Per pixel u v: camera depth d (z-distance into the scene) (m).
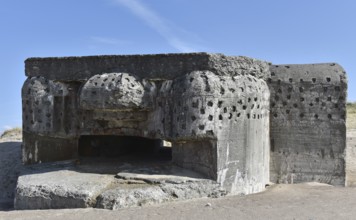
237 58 6.46
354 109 21.20
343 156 7.12
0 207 6.64
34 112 7.10
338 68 7.23
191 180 5.95
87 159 7.74
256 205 5.25
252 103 6.53
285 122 7.34
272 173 7.41
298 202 5.38
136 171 6.36
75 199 5.52
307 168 7.26
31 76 7.24
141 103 6.40
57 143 7.40
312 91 7.22
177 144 6.59
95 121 7.02
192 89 6.07
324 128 7.18
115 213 4.98
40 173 6.63
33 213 5.29
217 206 5.24
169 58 6.40
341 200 5.41
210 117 6.05
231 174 6.26
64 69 6.99
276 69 7.42
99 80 6.46
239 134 6.37
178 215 4.78
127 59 6.61
